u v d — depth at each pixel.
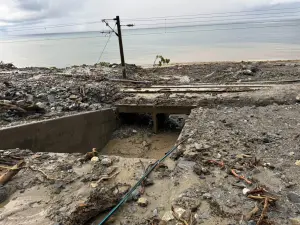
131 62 25.69
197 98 9.78
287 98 9.09
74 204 4.39
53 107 9.66
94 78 12.98
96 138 9.69
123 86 11.83
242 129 7.03
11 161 5.80
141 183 4.91
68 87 11.30
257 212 3.99
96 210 4.20
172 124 11.33
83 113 9.13
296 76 12.32
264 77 12.70
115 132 10.58
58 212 4.21
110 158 5.87
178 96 10.17
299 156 5.50
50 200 4.55
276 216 3.93
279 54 25.11
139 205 4.40
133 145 9.71
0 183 4.93
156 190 4.76
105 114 9.94
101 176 5.15
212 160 5.40
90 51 38.47
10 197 4.69
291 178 4.80
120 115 10.82
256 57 23.67
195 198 4.40
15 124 7.93
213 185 4.72
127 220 4.11
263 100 9.12
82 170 5.43
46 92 10.69
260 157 5.57
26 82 11.88
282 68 14.31
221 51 30.31
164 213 4.17
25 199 4.61
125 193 4.62
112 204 4.36
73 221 3.98
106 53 34.81
